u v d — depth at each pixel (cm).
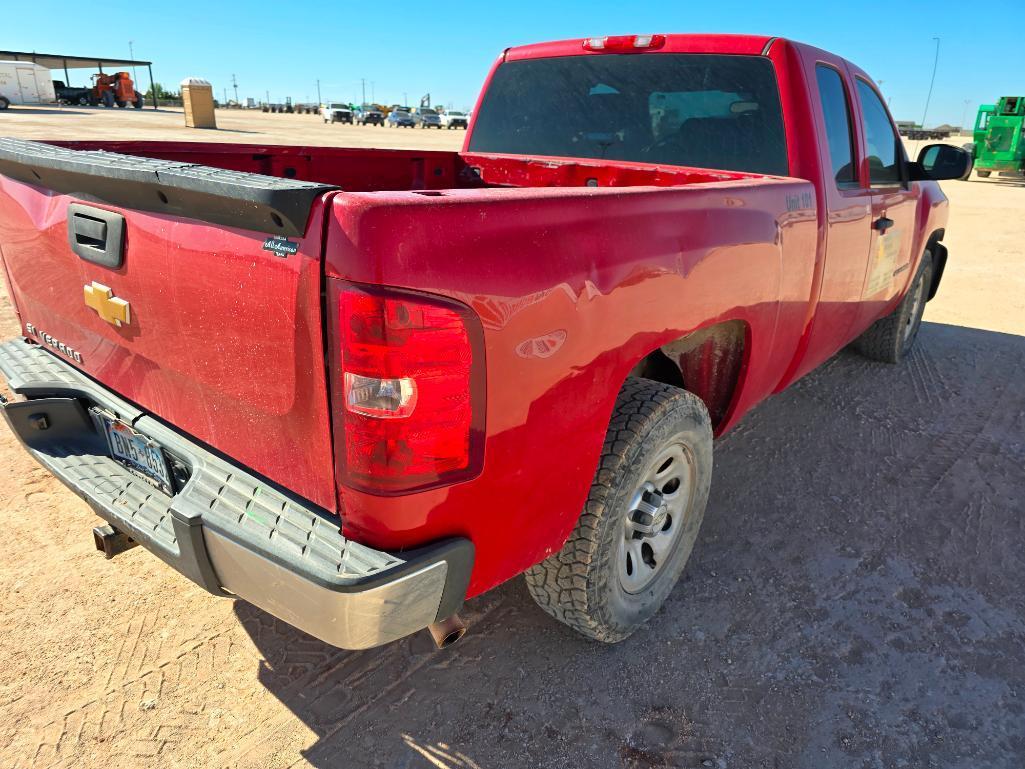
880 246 391
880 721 230
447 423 162
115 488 220
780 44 317
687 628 268
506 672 244
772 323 284
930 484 381
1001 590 298
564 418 191
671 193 218
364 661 246
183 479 212
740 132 329
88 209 208
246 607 269
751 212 254
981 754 220
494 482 177
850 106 355
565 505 206
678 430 239
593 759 213
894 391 507
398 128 5878
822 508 355
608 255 192
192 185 162
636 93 363
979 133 2648
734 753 217
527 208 172
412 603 167
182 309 187
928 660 257
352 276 147
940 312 754
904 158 431
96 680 232
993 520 349
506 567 196
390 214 147
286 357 165
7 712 219
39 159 206
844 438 431
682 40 348
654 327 214
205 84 3144
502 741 217
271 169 367
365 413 154
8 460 361
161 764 205
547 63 400
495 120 424
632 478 223
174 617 262
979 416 472
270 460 183
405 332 151
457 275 157
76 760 205
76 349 244
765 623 273
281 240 158
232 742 213
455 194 163
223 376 184
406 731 219
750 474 386
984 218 1529
